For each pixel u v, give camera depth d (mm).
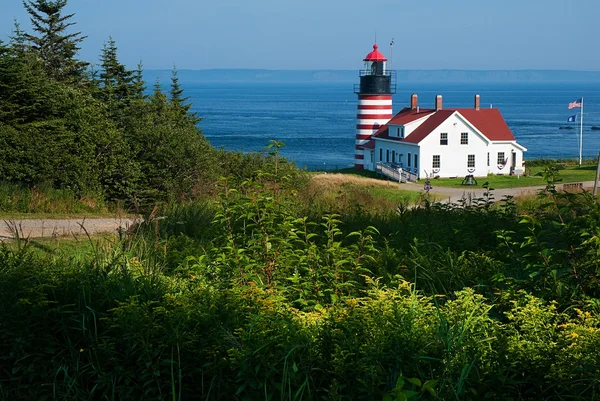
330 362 5598
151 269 8320
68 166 24578
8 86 25484
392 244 10672
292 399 5488
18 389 5875
